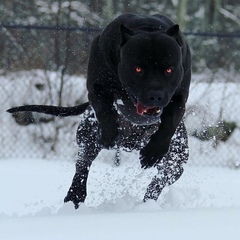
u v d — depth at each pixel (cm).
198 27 2534
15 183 969
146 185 850
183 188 776
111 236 445
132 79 595
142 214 540
